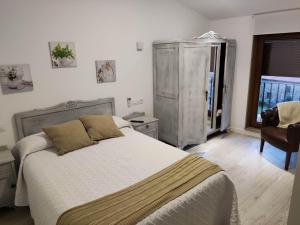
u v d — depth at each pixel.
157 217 1.48
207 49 3.70
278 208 2.40
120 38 3.46
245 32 4.15
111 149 2.51
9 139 2.71
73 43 3.01
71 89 3.10
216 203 1.96
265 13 3.80
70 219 1.45
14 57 2.61
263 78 4.31
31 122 2.77
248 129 4.50
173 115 3.77
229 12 4.12
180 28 4.22
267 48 4.09
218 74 4.11
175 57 3.50
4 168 2.30
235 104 4.55
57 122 2.97
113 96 3.56
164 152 2.40
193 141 4.00
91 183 1.86
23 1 2.56
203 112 3.93
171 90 3.70
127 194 1.68
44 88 2.87
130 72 3.69
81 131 2.65
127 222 1.39
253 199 2.55
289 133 2.98
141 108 3.97
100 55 3.29
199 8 4.23
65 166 2.15
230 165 3.31
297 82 3.96
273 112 3.57
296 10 3.44
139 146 2.57
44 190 1.80
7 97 2.63
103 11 3.20
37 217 1.94
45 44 2.79
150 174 1.98
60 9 2.83
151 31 3.81
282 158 3.47
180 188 1.73
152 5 3.72
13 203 2.41
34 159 2.30
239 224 2.08
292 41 3.77
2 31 2.49
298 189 1.46
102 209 1.52
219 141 4.22
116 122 3.16
